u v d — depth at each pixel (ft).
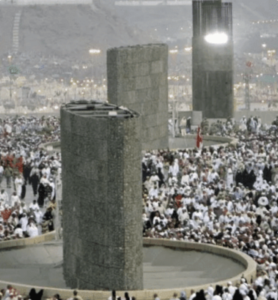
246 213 263.70
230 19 474.08
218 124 443.73
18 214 265.95
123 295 201.87
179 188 295.07
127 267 205.36
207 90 478.18
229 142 398.01
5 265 234.17
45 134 441.68
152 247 247.70
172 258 240.73
